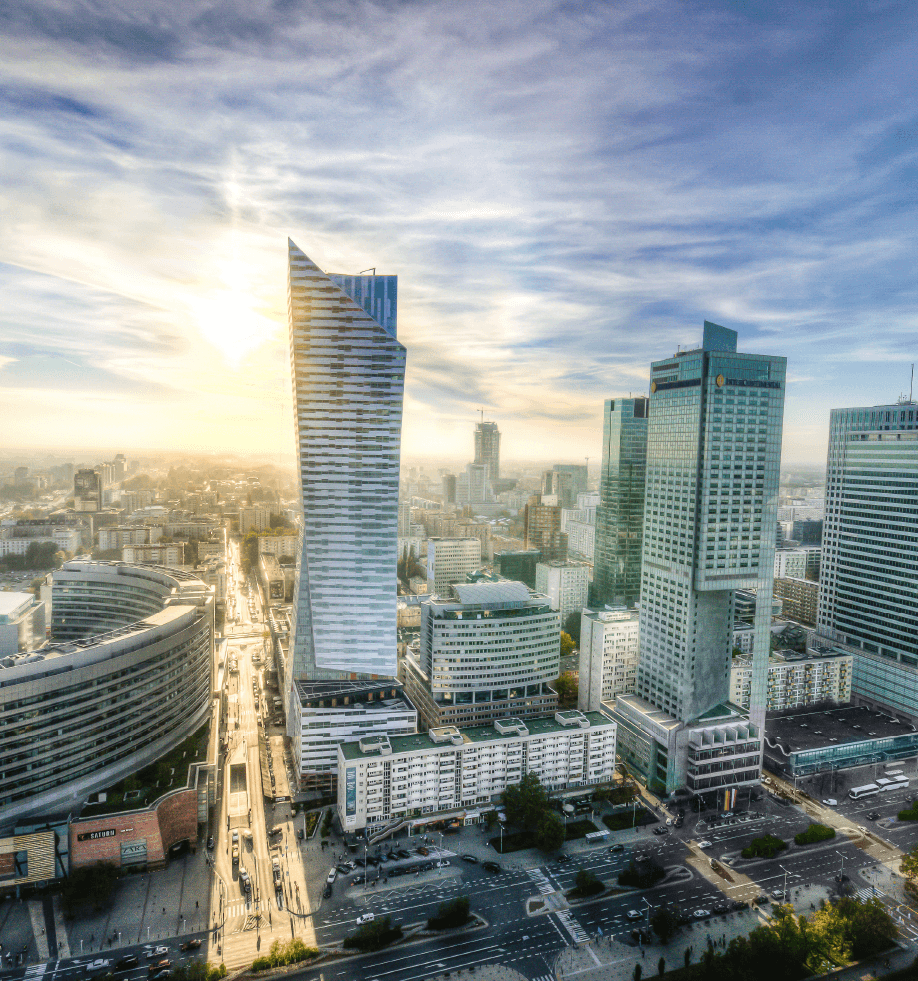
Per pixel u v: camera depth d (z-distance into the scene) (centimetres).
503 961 18825
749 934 19775
